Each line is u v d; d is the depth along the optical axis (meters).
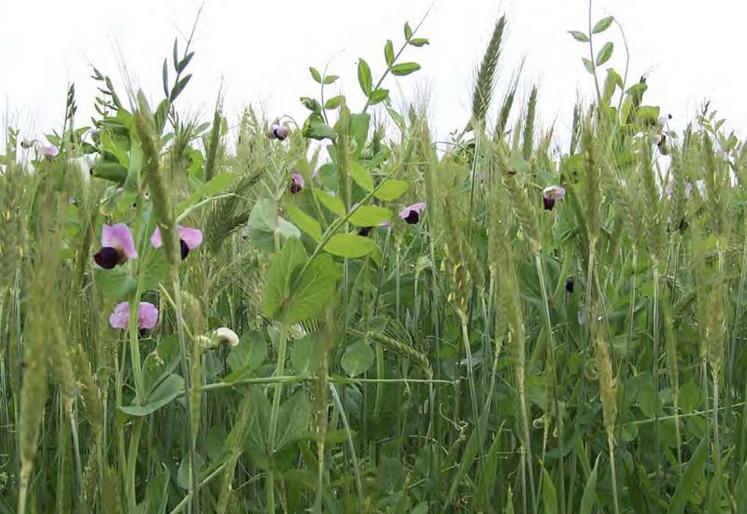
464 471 2.64
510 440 3.16
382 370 3.23
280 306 2.30
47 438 2.91
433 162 2.53
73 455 2.78
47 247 1.43
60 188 2.49
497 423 3.12
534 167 3.91
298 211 2.44
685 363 3.70
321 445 2.15
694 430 3.15
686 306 3.31
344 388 3.04
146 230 2.13
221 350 3.19
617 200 2.89
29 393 1.39
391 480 2.82
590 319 2.78
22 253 2.42
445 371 3.31
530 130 4.34
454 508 2.84
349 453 2.93
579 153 3.55
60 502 1.98
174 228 1.83
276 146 4.28
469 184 3.90
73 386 1.86
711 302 2.40
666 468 3.24
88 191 2.52
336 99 4.58
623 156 3.73
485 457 2.69
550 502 2.34
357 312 3.72
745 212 3.10
